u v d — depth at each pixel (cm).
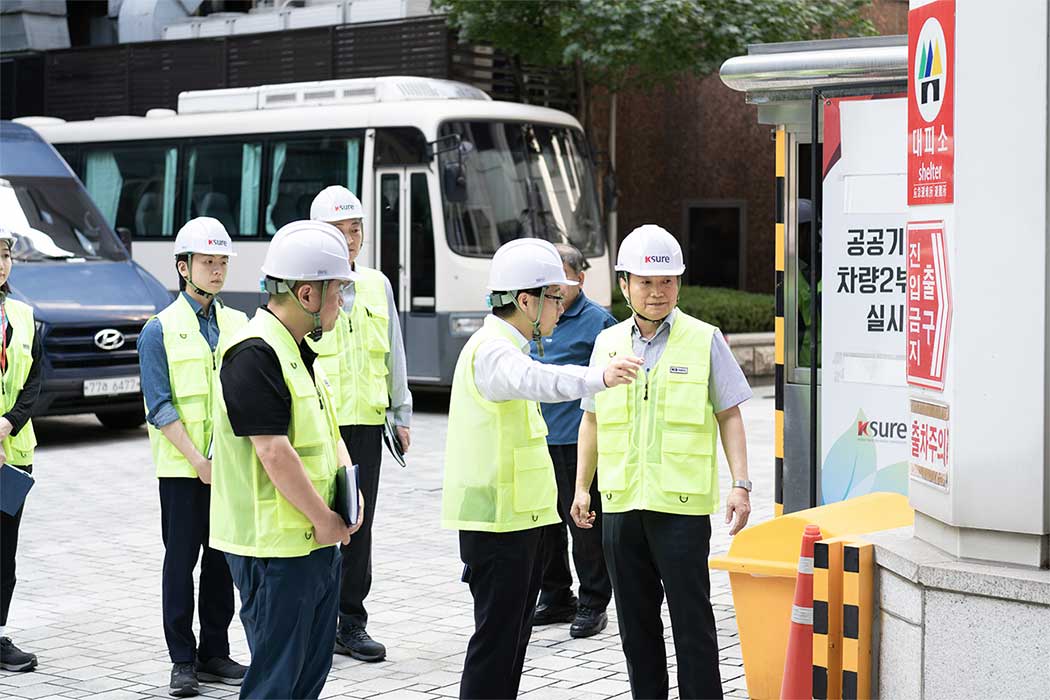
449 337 1692
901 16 2339
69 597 849
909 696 500
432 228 1695
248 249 1859
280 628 492
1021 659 470
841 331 712
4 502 696
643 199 2564
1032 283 478
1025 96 477
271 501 491
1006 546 487
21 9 2670
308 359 502
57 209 1584
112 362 1477
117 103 2445
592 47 1914
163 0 2552
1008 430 484
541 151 1780
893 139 695
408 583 877
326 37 2194
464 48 2119
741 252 2497
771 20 1866
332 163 1780
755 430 1540
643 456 573
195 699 656
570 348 774
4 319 703
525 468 537
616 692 653
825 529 572
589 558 754
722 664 695
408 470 1320
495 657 538
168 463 667
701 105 2511
